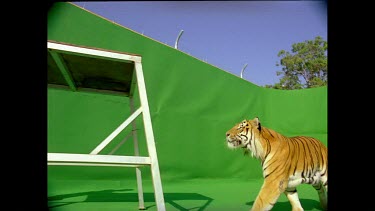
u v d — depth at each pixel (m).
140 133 4.95
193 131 5.52
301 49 15.42
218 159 5.75
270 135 2.89
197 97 5.61
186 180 5.41
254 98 6.23
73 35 4.56
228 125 5.88
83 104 4.64
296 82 15.27
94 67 2.82
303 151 2.94
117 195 3.95
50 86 3.42
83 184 4.55
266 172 2.79
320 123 5.98
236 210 3.15
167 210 3.10
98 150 2.25
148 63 5.15
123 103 4.88
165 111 5.27
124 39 4.96
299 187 5.27
